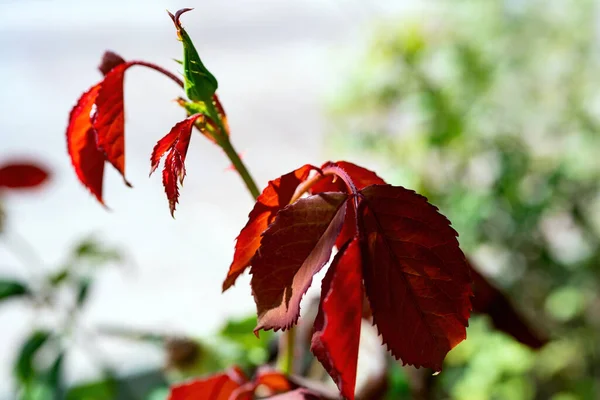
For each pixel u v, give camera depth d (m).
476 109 0.96
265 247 0.31
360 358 0.48
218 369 0.56
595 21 1.07
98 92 0.35
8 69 1.83
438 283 0.31
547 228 1.04
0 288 0.68
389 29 0.98
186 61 0.35
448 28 1.01
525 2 1.03
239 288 1.22
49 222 1.38
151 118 1.50
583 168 0.98
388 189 0.31
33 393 0.66
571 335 0.99
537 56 1.04
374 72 0.97
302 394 0.38
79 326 0.69
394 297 0.31
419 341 0.31
